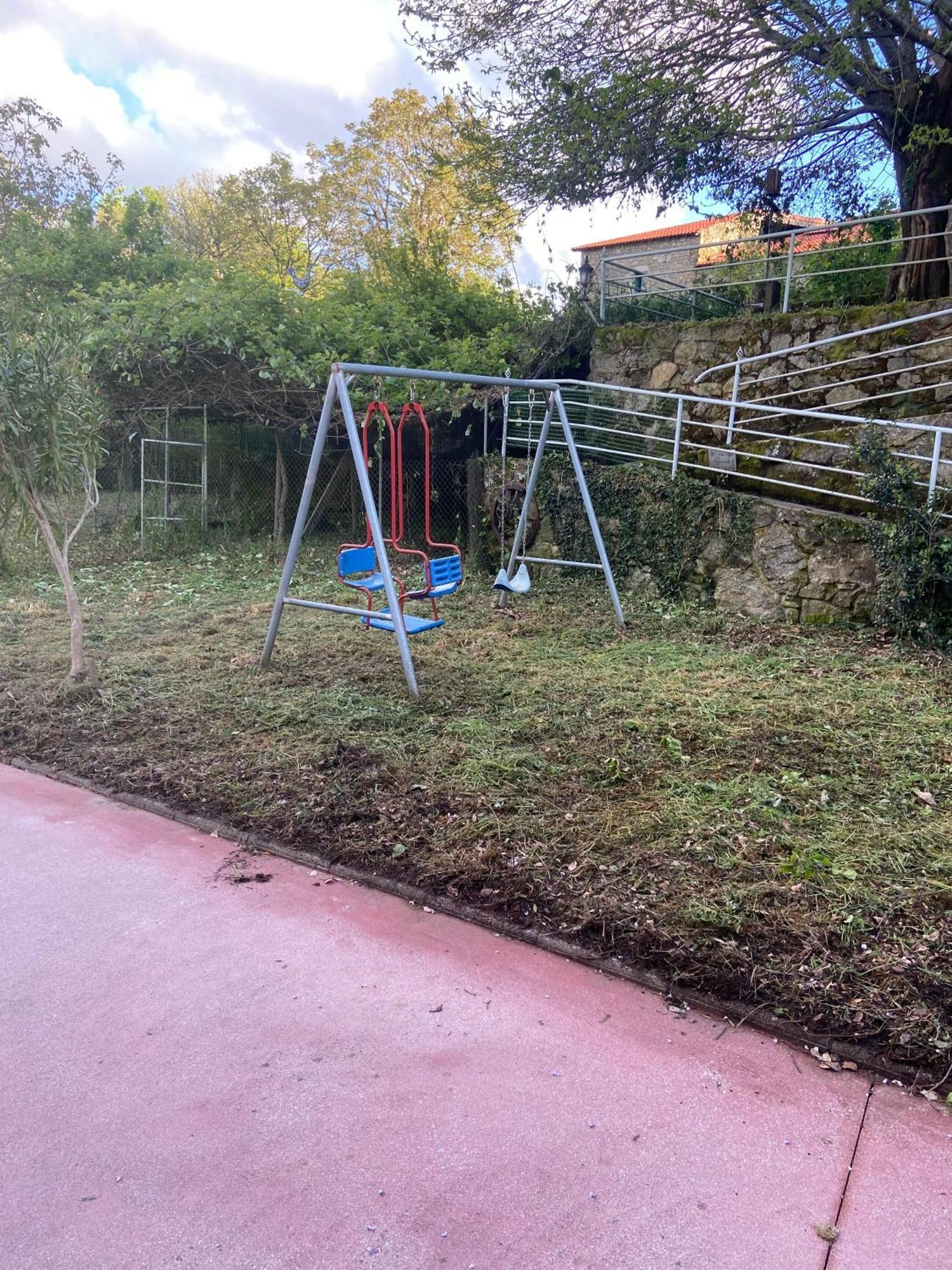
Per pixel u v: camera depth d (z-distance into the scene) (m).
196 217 36.34
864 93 9.15
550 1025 2.60
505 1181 2.01
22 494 5.41
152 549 11.30
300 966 2.88
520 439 10.28
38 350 5.18
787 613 7.57
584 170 9.74
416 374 5.75
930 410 8.00
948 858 3.39
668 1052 2.49
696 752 4.55
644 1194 1.98
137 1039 2.50
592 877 3.30
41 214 17.31
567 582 9.06
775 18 8.38
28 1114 2.21
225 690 5.63
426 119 26.83
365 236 25.33
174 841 3.81
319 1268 1.78
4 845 3.72
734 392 8.45
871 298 11.02
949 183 9.43
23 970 2.84
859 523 7.09
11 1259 1.79
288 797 4.05
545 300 12.28
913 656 6.42
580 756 4.45
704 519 8.10
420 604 8.46
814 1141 2.17
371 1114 2.22
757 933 2.92
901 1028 2.50
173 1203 1.94
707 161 9.92
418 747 4.57
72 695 5.45
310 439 12.12
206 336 10.40
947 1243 1.87
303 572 10.22
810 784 4.13
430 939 3.06
